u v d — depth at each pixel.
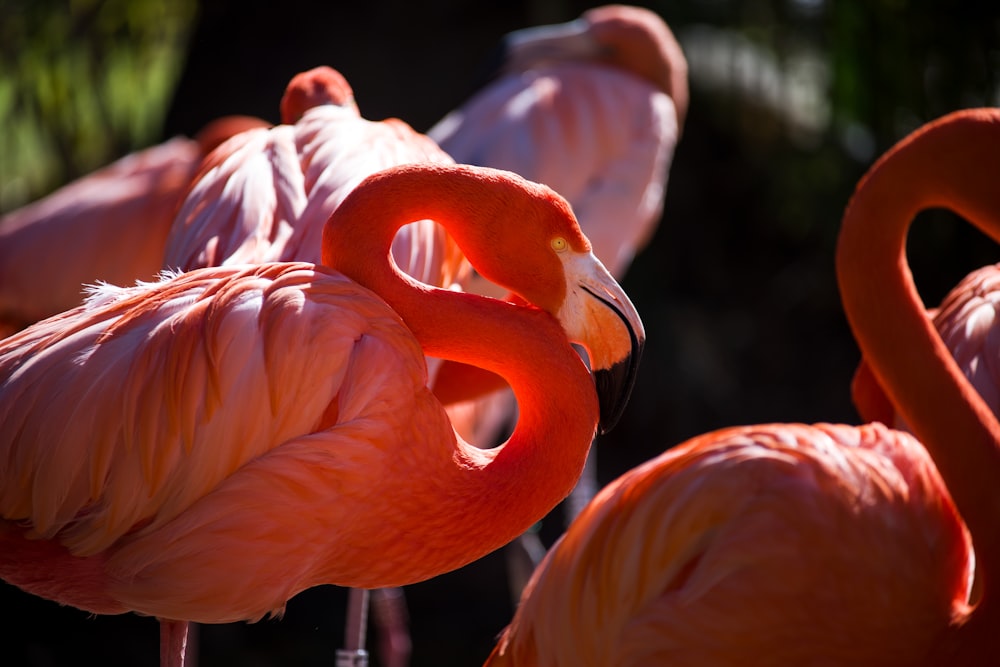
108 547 3.61
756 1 11.36
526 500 3.88
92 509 3.56
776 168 11.58
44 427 3.49
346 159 4.67
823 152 11.38
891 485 3.76
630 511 3.85
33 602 9.23
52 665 8.76
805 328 11.62
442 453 3.73
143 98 12.55
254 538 3.50
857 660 3.72
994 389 4.33
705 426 11.20
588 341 3.89
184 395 3.51
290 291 3.62
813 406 11.34
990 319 4.44
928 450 3.91
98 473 3.49
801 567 3.67
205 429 3.50
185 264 4.50
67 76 11.97
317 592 9.66
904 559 3.69
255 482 3.49
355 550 3.74
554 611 3.96
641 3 11.66
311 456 3.51
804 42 11.21
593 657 3.88
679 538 3.75
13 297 8.11
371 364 3.61
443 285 4.87
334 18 11.64
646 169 7.63
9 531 3.62
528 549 7.62
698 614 3.72
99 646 9.03
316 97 5.14
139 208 8.00
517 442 3.91
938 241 10.23
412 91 11.55
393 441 3.62
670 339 11.27
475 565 10.03
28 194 12.08
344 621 9.44
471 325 3.85
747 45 11.62
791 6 11.16
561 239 3.85
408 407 3.65
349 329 3.62
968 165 3.87
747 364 11.45
